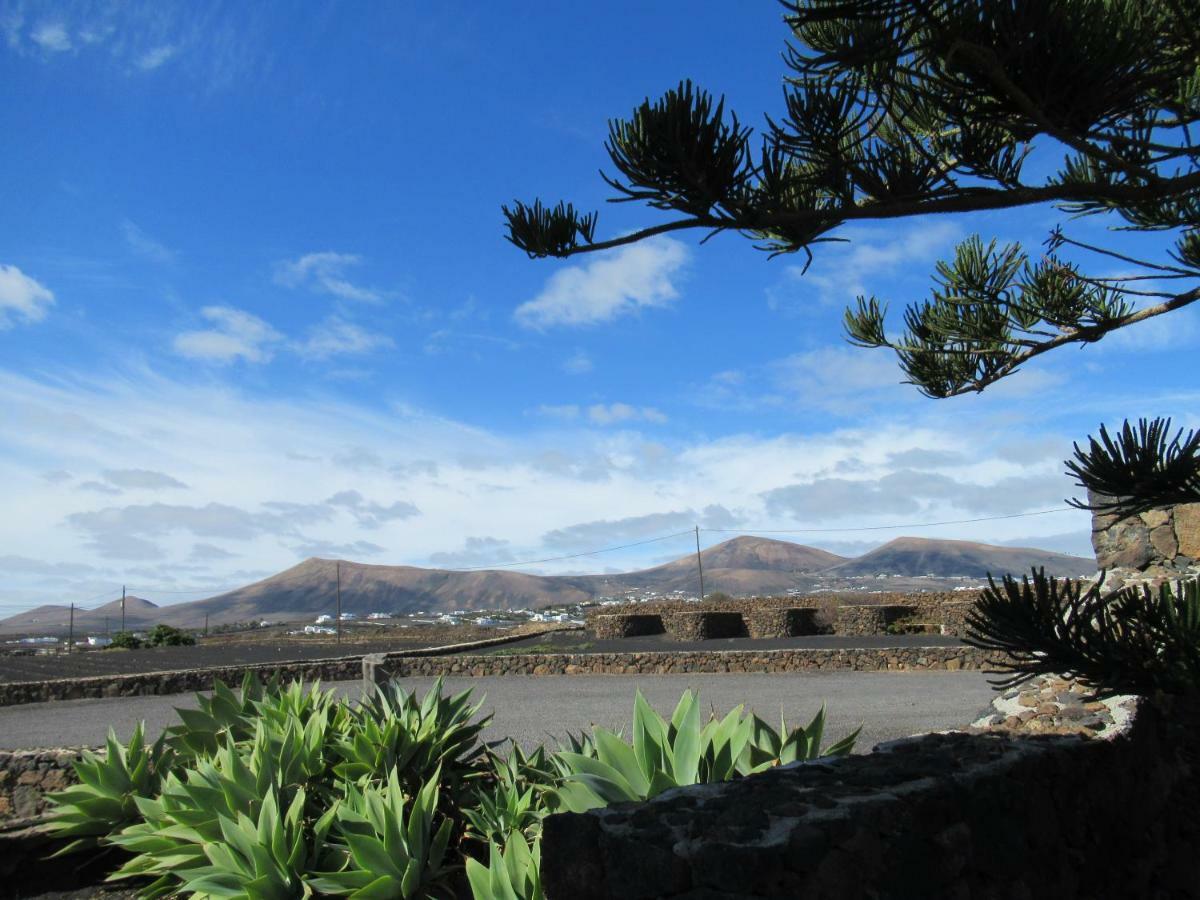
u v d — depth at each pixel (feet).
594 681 61.36
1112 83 9.59
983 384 22.24
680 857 8.84
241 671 69.41
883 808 9.65
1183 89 14.02
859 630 85.46
